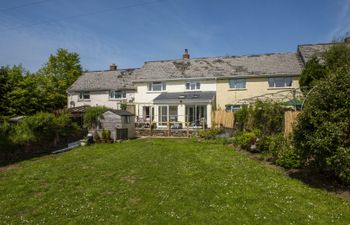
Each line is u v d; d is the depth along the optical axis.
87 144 24.58
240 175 12.20
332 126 10.16
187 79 36.19
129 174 13.17
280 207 8.68
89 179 12.60
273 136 16.69
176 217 8.17
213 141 23.33
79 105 43.59
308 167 12.45
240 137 19.52
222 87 34.94
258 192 10.00
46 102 41.03
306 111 11.20
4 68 36.78
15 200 10.16
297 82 32.12
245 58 37.81
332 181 11.21
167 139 26.48
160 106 35.00
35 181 12.63
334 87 10.69
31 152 20.53
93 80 45.00
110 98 41.88
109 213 8.66
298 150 11.51
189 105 33.88
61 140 23.88
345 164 9.91
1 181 12.85
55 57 63.06
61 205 9.48
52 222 8.19
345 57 24.33
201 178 11.89
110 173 13.55
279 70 33.03
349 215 8.16
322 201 9.22
